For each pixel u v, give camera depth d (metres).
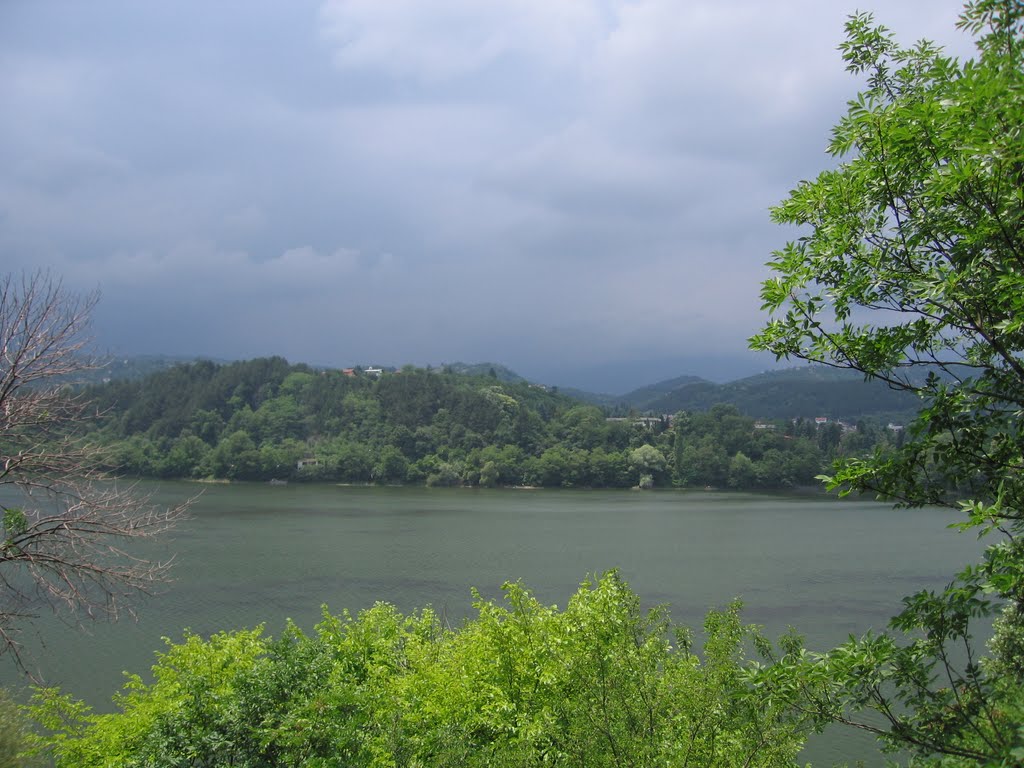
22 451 12.72
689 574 50.69
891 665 6.66
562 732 10.26
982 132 5.48
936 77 6.58
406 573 49.50
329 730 13.16
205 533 67.19
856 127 6.59
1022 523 6.34
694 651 19.84
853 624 37.47
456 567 52.12
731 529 76.94
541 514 91.06
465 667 14.18
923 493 6.91
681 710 9.29
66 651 30.52
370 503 101.50
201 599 40.44
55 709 14.37
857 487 7.04
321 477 135.50
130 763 13.42
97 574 13.63
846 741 23.53
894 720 6.50
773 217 7.55
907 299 6.70
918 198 6.60
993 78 5.66
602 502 109.94
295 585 44.75
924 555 59.38
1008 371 6.59
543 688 12.98
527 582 46.94
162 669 15.47
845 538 70.00
